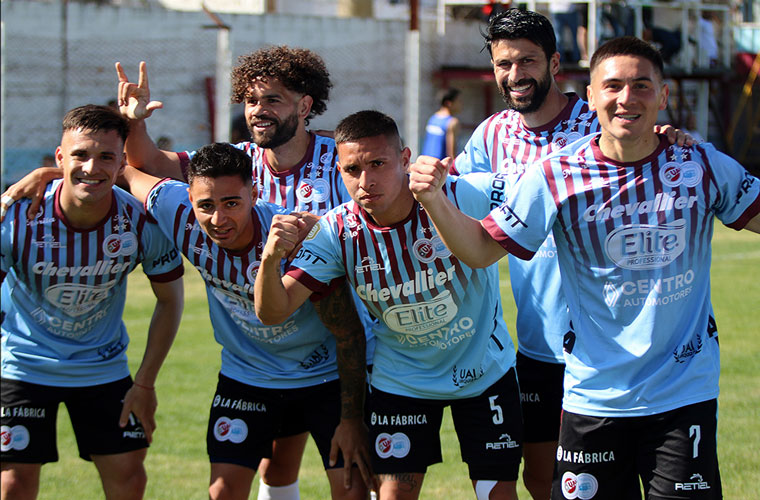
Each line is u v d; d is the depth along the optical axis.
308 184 4.17
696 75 18.91
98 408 4.06
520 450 3.79
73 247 3.86
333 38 17.95
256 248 3.83
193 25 16.84
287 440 4.36
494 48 4.18
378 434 3.77
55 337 4.00
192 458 5.32
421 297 3.58
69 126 3.66
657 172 3.25
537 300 4.15
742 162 20.92
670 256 3.25
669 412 3.28
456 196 3.65
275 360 4.03
